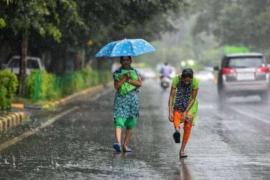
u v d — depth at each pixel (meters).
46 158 23.97
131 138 30.89
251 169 21.73
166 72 98.50
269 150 26.52
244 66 58.19
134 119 26.20
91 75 99.94
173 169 21.78
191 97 24.55
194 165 22.69
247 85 57.81
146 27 86.44
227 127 36.22
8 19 41.47
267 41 102.69
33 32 57.91
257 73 57.84
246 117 43.12
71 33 59.09
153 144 28.58
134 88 26.11
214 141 29.62
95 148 27.02
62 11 47.28
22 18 41.47
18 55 68.12
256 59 58.41
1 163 22.64
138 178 20.02
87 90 85.56
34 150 26.12
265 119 41.50
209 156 24.86
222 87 58.59
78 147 27.27
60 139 30.06
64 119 41.34
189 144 28.56
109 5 55.47
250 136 31.58
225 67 58.69
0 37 56.44
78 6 52.41
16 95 53.84
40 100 53.56
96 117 43.22
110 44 26.41
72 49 68.12
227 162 23.33
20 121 39.28
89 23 57.41
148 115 45.69
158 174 20.75
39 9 40.59
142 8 57.78
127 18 59.69
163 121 40.69
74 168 21.75
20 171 21.00
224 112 47.97
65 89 68.69
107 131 33.94
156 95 79.81
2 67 63.47
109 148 27.11
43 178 19.81
